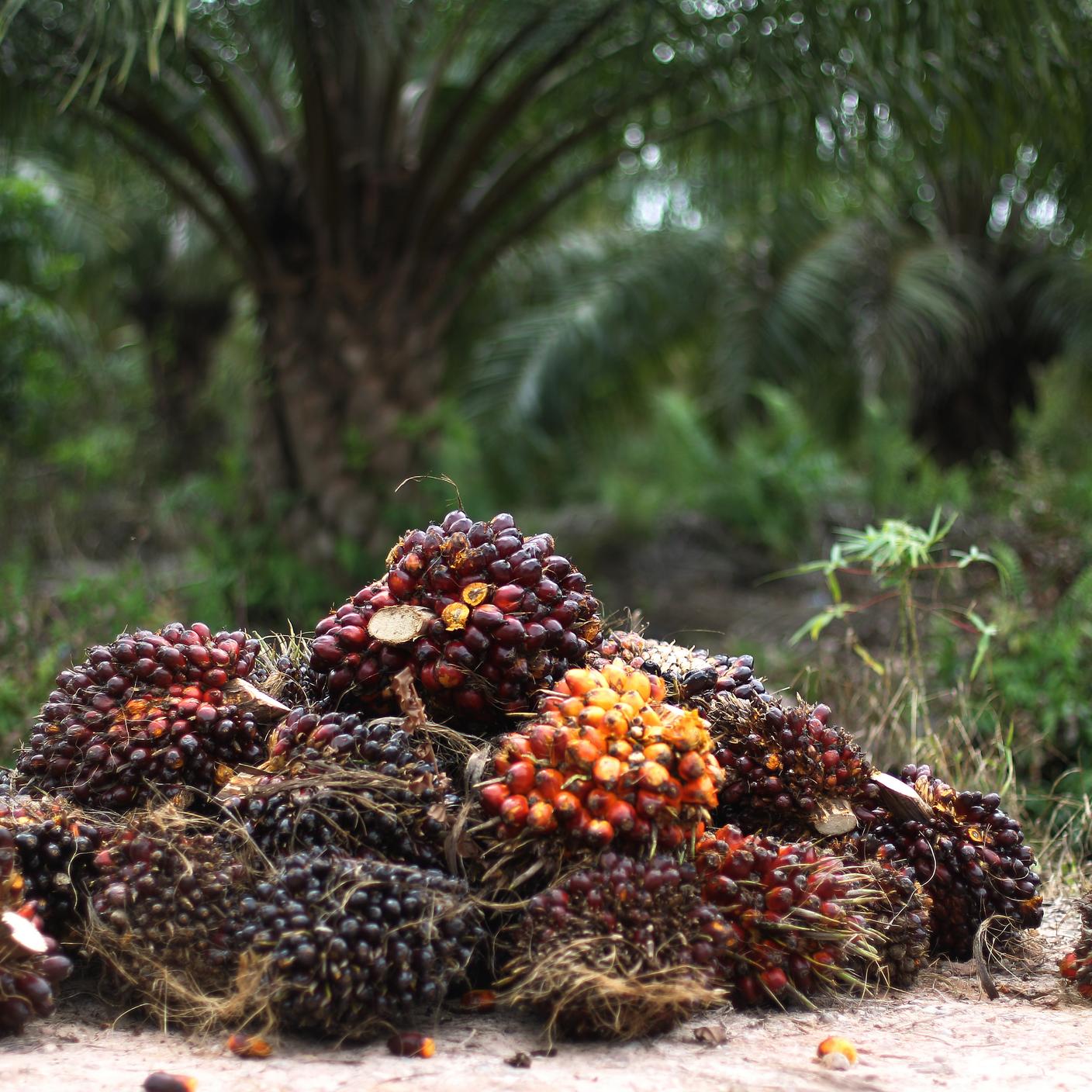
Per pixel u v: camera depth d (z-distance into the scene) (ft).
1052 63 13.87
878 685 10.87
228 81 16.62
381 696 6.50
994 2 13.15
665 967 5.26
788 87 15.40
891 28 13.58
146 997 5.50
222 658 6.37
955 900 6.82
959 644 12.48
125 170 20.90
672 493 28.71
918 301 23.29
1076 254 24.94
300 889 5.26
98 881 5.58
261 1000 5.11
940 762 9.91
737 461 26.40
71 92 12.04
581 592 6.59
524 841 5.64
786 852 5.99
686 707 6.80
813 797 6.54
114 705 6.18
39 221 18.83
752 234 24.61
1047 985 6.56
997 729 10.30
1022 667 11.50
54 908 5.72
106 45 12.73
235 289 28.68
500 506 25.76
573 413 26.81
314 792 5.72
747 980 5.91
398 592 6.38
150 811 5.68
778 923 5.79
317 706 6.54
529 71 16.63
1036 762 10.62
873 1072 5.03
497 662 6.14
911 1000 6.22
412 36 16.40
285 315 17.20
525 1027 5.54
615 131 18.03
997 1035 5.63
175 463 28.58
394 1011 5.21
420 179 16.85
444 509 17.90
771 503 25.25
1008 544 15.47
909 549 10.53
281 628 15.96
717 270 25.81
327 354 17.03
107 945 5.46
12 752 11.14
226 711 6.22
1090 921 6.60
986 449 25.31
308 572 16.66
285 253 17.08
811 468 24.80
